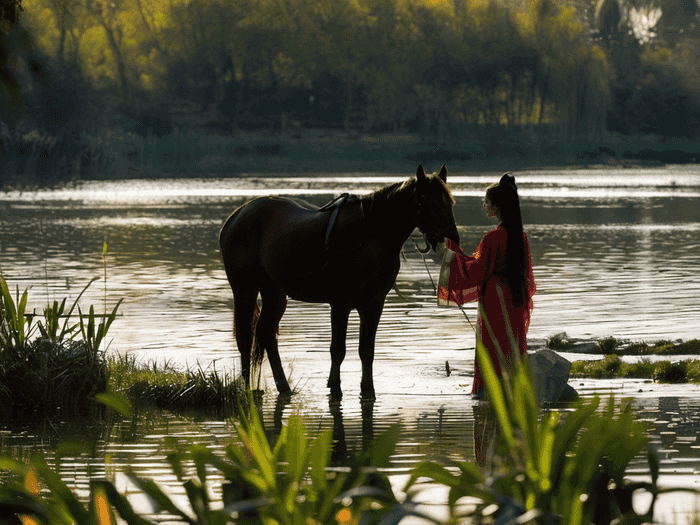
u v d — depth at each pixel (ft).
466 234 115.44
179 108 489.26
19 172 339.36
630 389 32.91
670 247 96.89
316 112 526.57
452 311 55.26
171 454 14.15
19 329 34.94
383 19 514.27
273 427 28.14
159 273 75.31
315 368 38.09
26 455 24.91
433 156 495.41
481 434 26.71
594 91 543.80
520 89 555.28
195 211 165.48
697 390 32.60
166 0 481.46
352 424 28.32
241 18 479.00
